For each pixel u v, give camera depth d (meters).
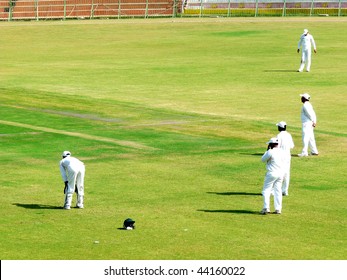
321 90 121.69
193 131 94.12
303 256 48.78
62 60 163.62
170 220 56.97
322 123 98.56
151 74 140.25
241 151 83.31
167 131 94.12
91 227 55.19
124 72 143.25
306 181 69.62
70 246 50.84
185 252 49.44
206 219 57.31
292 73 138.25
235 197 64.00
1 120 101.56
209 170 74.19
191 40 193.62
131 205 61.41
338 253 49.50
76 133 93.19
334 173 72.75
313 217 58.00
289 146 64.19
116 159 79.56
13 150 84.25
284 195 64.56
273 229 54.75
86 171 73.94
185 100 114.69
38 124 99.00
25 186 67.94
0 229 54.75
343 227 55.44
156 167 75.62
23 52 180.12
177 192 65.69
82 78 136.62
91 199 63.22
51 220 56.97
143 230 54.47
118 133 93.12
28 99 116.81
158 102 113.38
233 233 53.72
